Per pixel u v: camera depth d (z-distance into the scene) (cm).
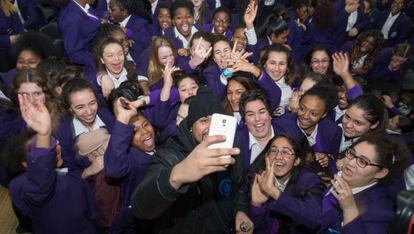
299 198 192
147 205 127
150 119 282
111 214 213
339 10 562
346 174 180
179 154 163
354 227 159
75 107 241
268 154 204
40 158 165
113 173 199
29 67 305
